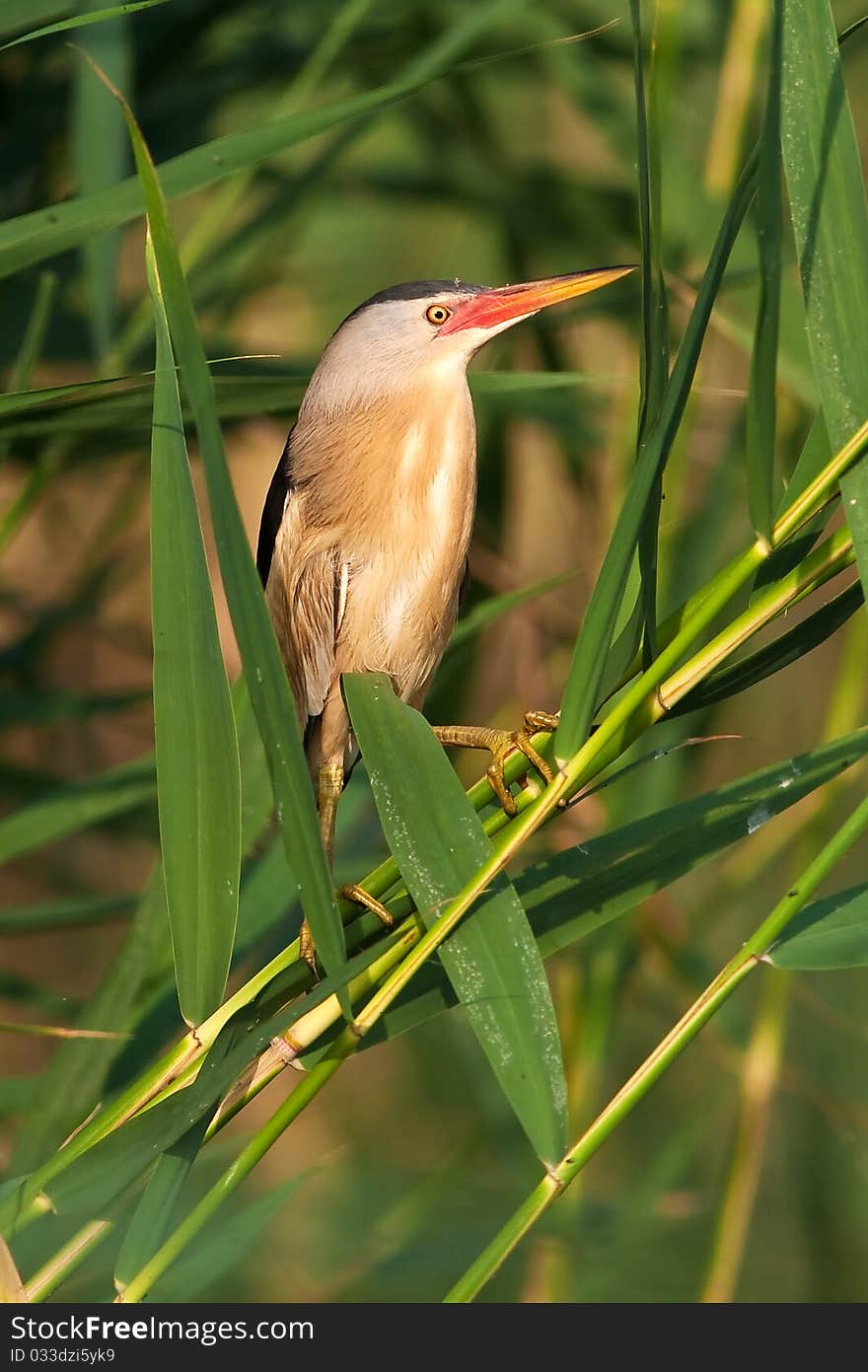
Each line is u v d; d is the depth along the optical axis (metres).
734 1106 7.22
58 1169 6.73
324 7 7.01
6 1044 7.26
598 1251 7.05
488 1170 7.21
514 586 7.05
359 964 6.71
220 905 6.73
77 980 7.29
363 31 7.03
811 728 7.29
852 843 6.70
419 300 6.89
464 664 7.06
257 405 6.89
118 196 6.77
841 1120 7.10
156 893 6.82
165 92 7.02
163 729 6.73
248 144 6.77
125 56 6.91
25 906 6.93
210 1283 6.83
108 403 6.83
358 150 7.13
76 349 6.99
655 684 6.71
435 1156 7.25
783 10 6.70
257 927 6.85
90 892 7.12
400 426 6.88
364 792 6.96
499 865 6.71
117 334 6.99
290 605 6.89
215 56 7.03
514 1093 6.71
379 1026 6.75
